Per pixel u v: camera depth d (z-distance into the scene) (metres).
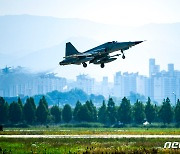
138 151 141.75
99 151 144.00
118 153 139.75
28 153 146.75
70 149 154.00
